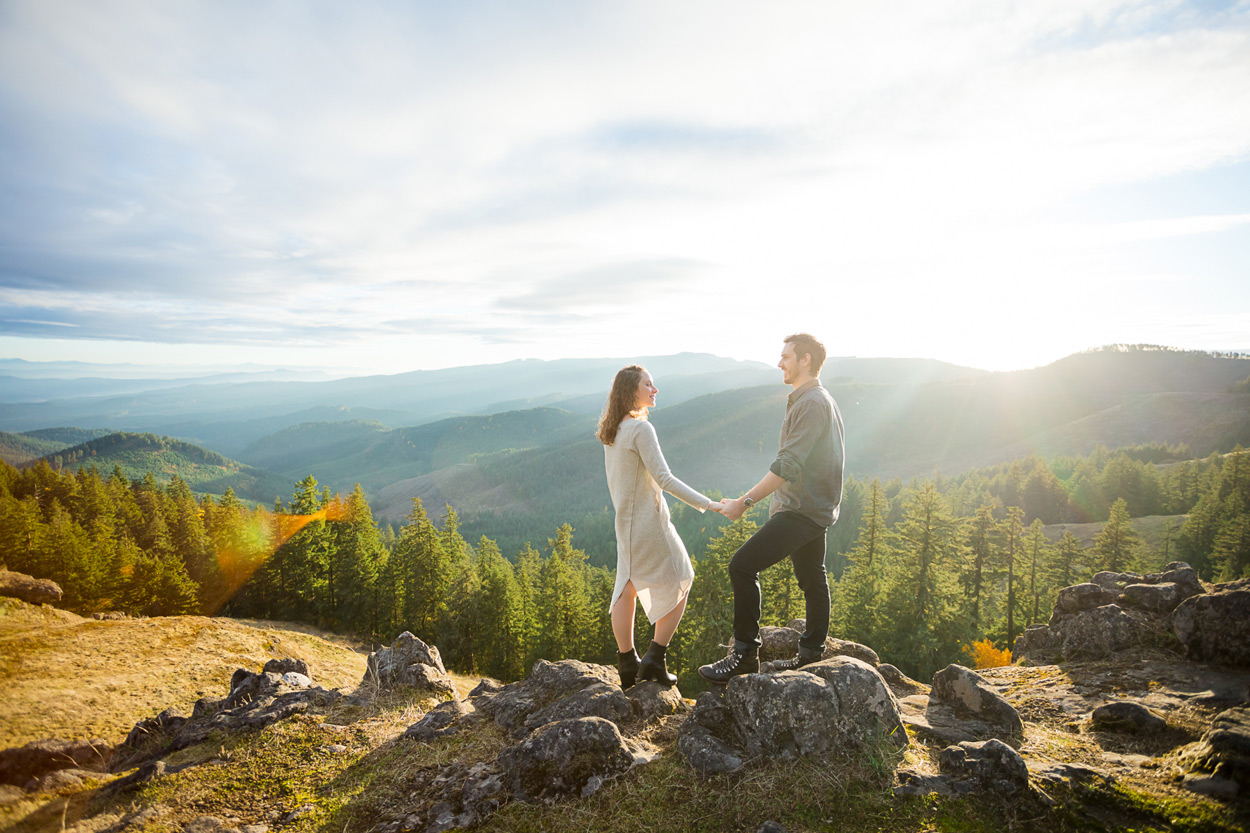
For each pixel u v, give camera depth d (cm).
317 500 4162
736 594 380
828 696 297
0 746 605
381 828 283
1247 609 369
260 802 317
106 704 953
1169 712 324
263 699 460
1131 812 238
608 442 400
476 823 277
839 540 7506
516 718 379
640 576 391
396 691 471
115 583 3838
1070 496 7800
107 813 322
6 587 2150
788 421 375
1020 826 237
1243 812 220
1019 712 368
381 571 4188
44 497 6356
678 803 273
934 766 286
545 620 3912
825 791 265
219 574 4475
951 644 2609
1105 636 446
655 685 403
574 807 278
